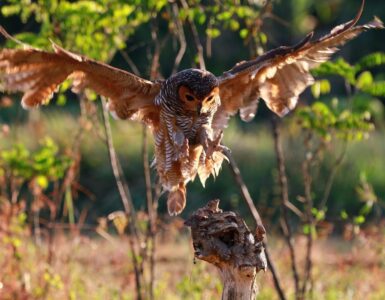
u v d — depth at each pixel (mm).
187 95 9656
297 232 16797
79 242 14789
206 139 9797
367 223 19438
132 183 24281
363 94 15625
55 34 13742
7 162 13875
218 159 10047
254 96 10523
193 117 9828
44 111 28000
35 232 14406
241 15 13688
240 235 8930
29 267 13914
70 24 13562
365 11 37594
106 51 14047
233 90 10352
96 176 24297
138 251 14422
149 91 9938
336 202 22984
